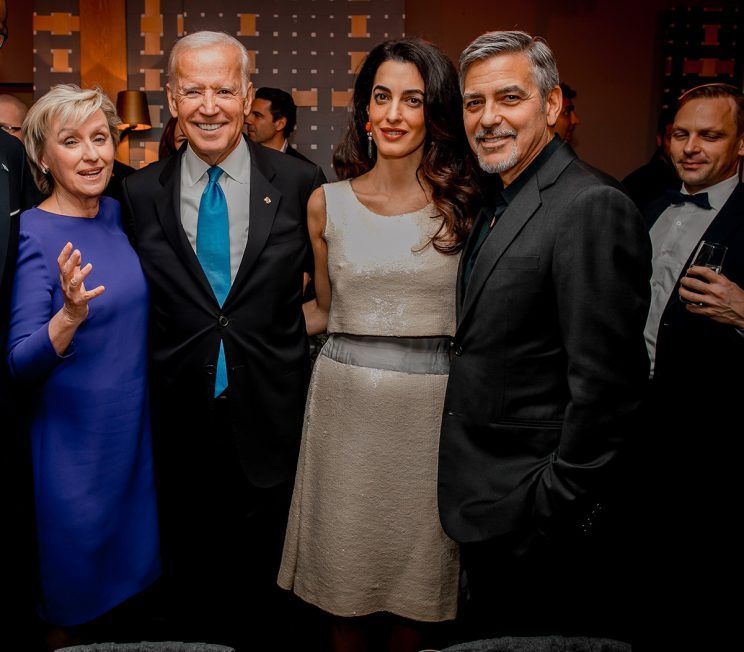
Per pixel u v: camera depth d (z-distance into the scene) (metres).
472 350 1.70
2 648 2.15
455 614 1.97
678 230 2.44
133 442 2.03
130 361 2.01
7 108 3.68
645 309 1.51
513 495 1.65
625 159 5.78
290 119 4.36
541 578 1.79
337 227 1.96
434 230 1.89
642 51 5.66
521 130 1.61
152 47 5.02
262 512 2.15
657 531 2.43
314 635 2.35
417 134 1.87
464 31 5.72
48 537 1.95
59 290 1.90
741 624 2.25
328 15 5.02
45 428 1.93
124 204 2.10
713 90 2.34
